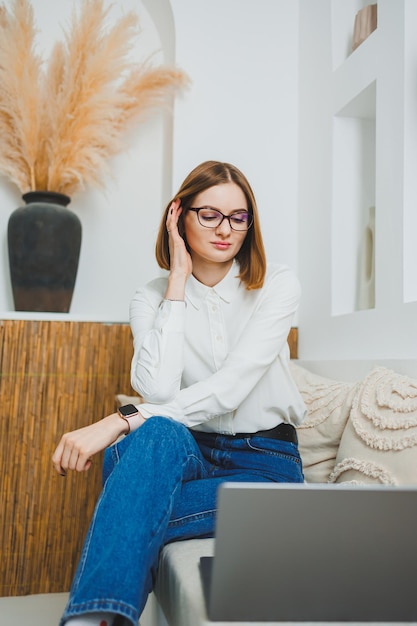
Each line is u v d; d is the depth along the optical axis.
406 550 0.84
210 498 1.33
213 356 1.60
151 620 1.57
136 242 2.69
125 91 2.51
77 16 2.66
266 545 0.82
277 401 1.56
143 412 1.38
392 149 1.92
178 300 1.53
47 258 2.32
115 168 2.70
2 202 2.56
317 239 2.44
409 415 1.40
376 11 2.23
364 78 2.12
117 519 1.08
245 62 2.66
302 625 0.84
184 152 2.57
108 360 2.31
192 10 2.62
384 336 1.91
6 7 2.53
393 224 1.90
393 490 0.82
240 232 1.55
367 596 0.85
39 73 2.48
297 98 2.71
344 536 0.83
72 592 1.01
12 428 2.21
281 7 2.72
